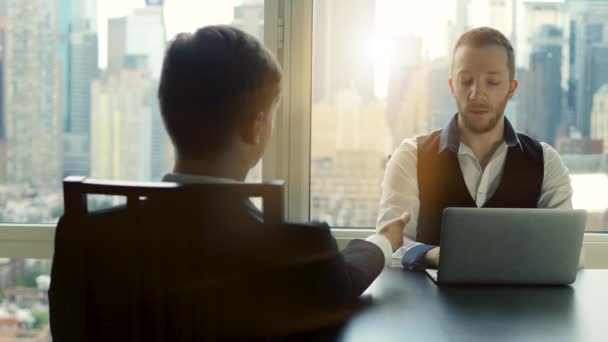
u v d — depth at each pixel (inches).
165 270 40.4
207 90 42.1
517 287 62.5
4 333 98.7
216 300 40.4
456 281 62.3
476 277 62.1
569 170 98.6
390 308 54.1
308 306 42.5
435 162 88.0
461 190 87.0
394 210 87.0
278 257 40.3
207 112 42.4
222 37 42.8
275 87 44.5
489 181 87.4
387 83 97.4
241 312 40.6
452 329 48.6
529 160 86.9
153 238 40.5
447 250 61.3
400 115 97.9
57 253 43.1
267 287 40.6
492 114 85.3
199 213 39.9
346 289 46.9
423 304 55.6
